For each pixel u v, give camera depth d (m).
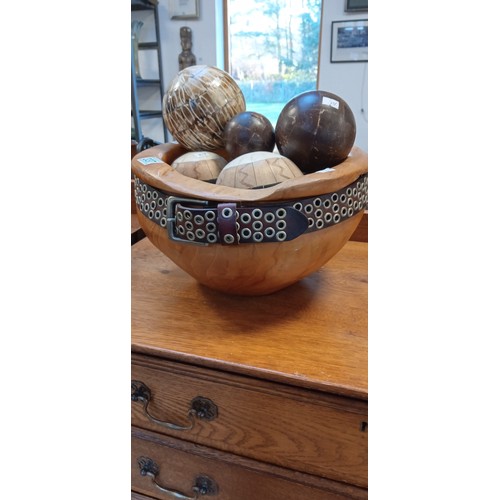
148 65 2.54
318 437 0.41
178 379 0.45
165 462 0.51
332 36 2.21
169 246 0.44
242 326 0.47
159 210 0.43
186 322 0.48
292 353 0.42
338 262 0.63
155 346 0.43
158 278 0.59
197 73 0.52
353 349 0.42
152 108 2.62
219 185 0.42
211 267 0.43
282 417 0.42
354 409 0.38
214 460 0.47
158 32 2.44
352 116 0.45
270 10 2.32
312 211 0.40
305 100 0.44
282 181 0.42
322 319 0.48
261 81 2.47
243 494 0.48
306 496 0.44
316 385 0.38
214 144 0.54
